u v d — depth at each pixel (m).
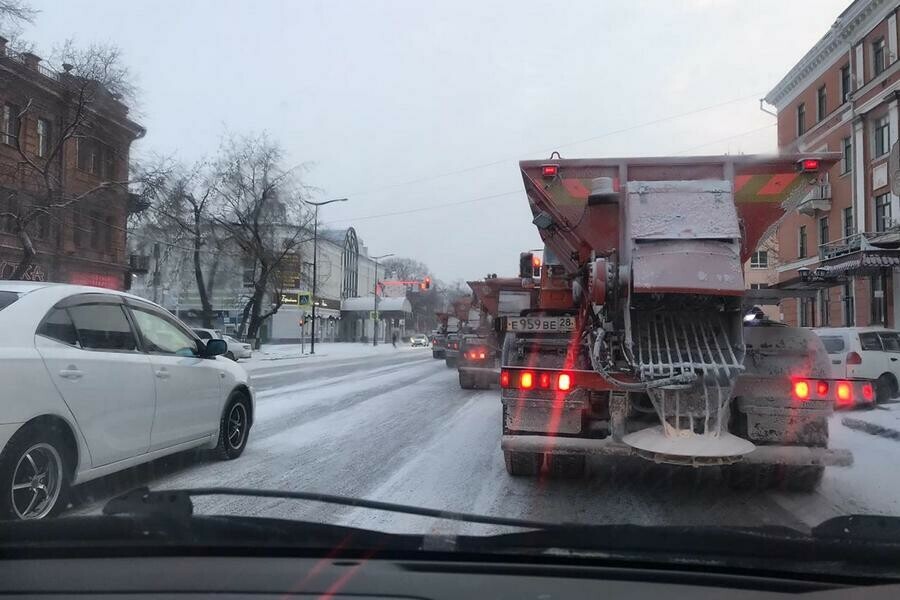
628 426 5.62
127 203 32.22
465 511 5.26
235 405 7.30
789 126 35.78
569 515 5.18
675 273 5.24
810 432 5.52
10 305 4.57
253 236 38.44
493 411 11.85
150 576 2.75
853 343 13.07
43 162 29.48
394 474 6.61
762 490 5.99
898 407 12.08
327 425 9.98
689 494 5.90
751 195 6.35
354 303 79.12
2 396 4.09
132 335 5.67
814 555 2.69
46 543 2.94
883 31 27.45
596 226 6.45
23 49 25.02
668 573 2.73
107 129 32.34
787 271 34.88
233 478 6.26
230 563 2.86
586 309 6.26
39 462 4.43
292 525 2.96
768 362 5.59
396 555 2.90
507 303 15.84
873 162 27.97
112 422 5.08
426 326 108.06
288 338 67.06
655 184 5.66
